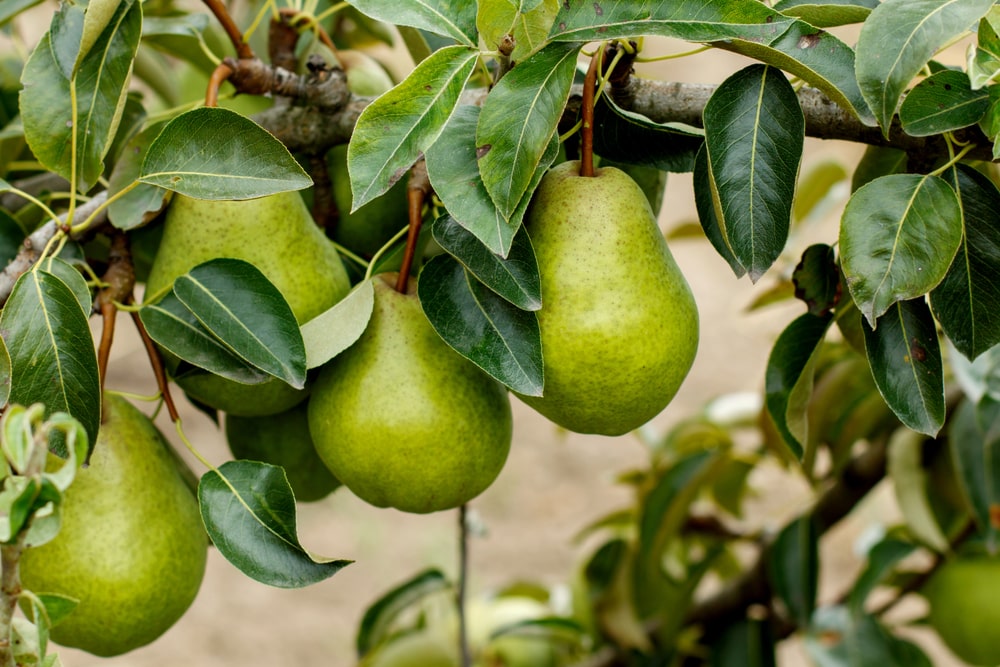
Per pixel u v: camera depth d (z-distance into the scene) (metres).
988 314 0.97
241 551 0.96
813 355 1.02
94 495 1.00
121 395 1.01
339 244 1.08
